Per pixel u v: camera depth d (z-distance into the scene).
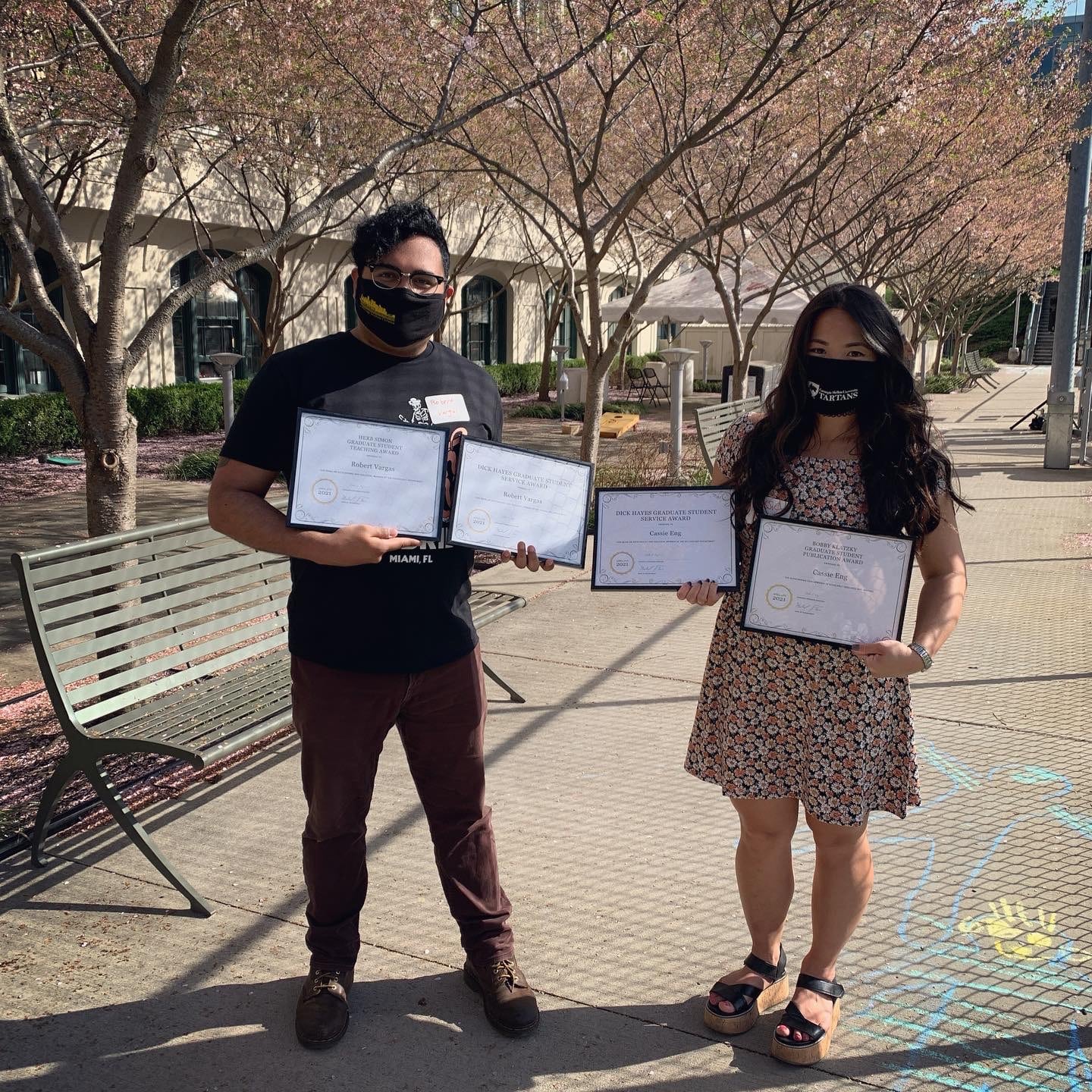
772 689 2.39
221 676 3.92
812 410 2.32
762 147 10.59
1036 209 19.89
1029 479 11.79
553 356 29.69
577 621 6.07
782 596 2.29
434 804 2.60
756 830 2.50
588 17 8.34
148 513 9.91
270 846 3.42
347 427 2.24
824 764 2.36
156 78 4.23
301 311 14.36
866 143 10.42
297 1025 2.49
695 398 26.00
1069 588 6.77
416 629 2.41
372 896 3.12
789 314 14.47
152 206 15.80
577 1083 2.36
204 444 15.88
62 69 8.27
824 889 2.48
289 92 9.80
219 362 12.60
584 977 2.75
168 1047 2.46
